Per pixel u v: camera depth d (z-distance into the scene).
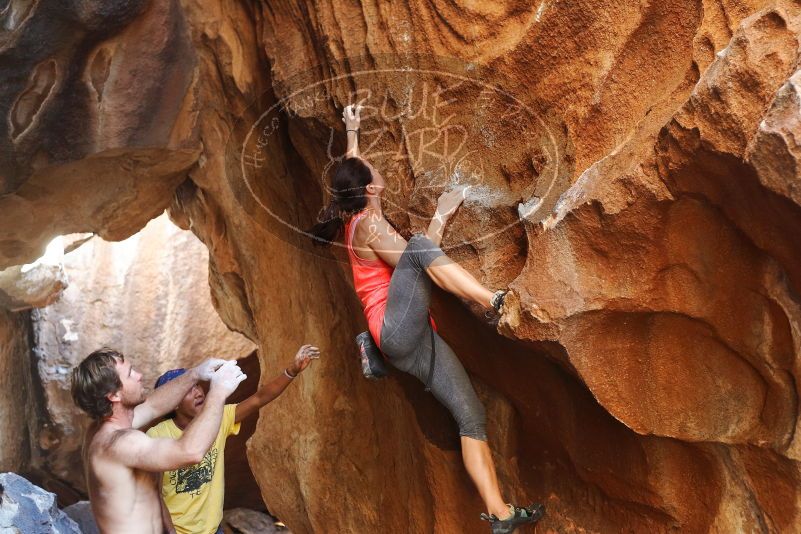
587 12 3.01
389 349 3.30
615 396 2.98
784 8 2.37
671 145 2.55
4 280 7.80
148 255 9.73
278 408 5.36
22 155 4.71
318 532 5.11
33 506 4.77
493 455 3.91
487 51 3.25
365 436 4.86
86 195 5.66
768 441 2.80
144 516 3.19
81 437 9.35
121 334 9.48
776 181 2.23
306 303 5.16
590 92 3.03
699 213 2.64
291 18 4.17
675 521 3.22
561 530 3.66
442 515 4.20
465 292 3.11
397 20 3.49
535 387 3.58
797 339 2.58
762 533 2.94
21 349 9.14
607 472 3.42
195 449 3.03
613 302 2.84
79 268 9.62
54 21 4.36
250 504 9.12
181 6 4.79
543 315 2.88
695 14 2.78
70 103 4.70
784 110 2.20
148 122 4.95
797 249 2.40
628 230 2.76
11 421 8.80
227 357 9.54
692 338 2.88
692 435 2.96
